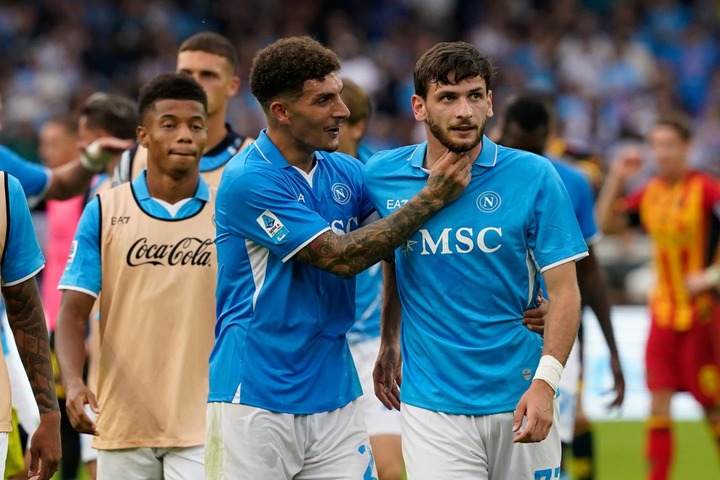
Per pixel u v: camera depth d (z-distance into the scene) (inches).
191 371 521.7
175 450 520.4
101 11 2011.6
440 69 430.9
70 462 751.1
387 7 2158.0
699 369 843.4
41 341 454.9
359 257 439.5
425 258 449.4
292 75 444.5
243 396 450.9
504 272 444.1
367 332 655.1
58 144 871.1
